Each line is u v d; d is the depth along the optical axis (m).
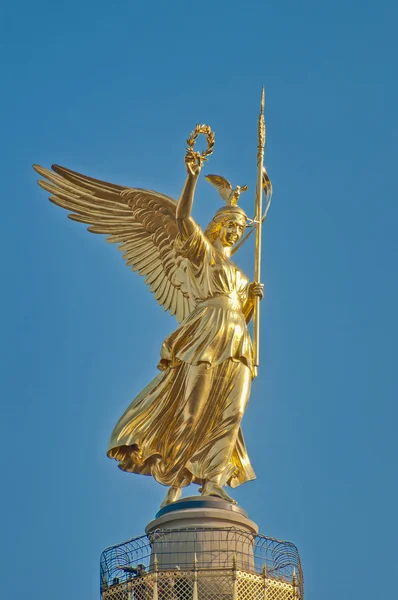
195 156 60.47
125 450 60.53
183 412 60.22
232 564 55.56
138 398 61.19
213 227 63.19
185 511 57.28
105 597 56.56
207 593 54.94
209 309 61.19
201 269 61.97
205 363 60.09
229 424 60.06
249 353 61.16
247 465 61.56
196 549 56.41
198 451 59.78
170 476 59.94
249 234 64.06
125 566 56.91
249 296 62.56
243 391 60.62
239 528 57.38
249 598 55.41
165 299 64.50
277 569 56.91
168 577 55.19
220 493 58.47
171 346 60.84
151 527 58.06
